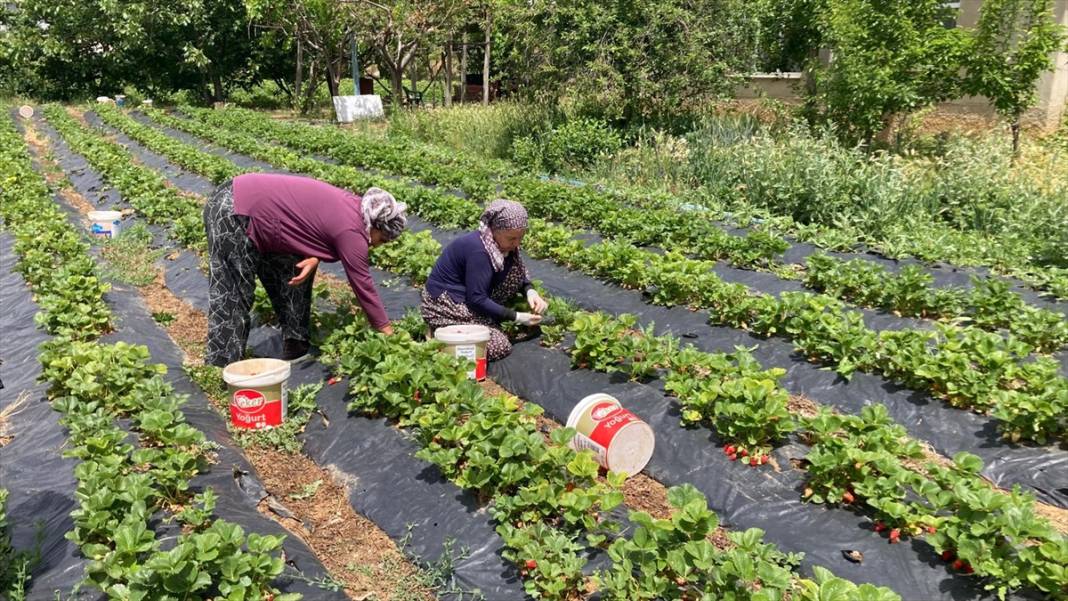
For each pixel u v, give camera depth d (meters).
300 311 5.93
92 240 9.38
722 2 14.45
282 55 29.38
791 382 5.84
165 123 21.62
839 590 3.12
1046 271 8.13
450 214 9.76
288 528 4.24
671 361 5.56
